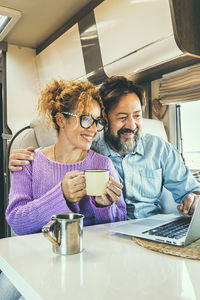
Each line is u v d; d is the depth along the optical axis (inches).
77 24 68.6
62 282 25.1
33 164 59.0
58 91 63.4
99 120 65.1
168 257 32.4
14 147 66.0
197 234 37.9
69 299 21.8
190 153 70.9
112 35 59.2
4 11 65.1
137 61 56.5
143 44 53.1
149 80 75.9
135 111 68.2
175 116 72.8
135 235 39.0
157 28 49.5
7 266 30.2
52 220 34.5
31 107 89.5
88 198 58.7
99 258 32.0
